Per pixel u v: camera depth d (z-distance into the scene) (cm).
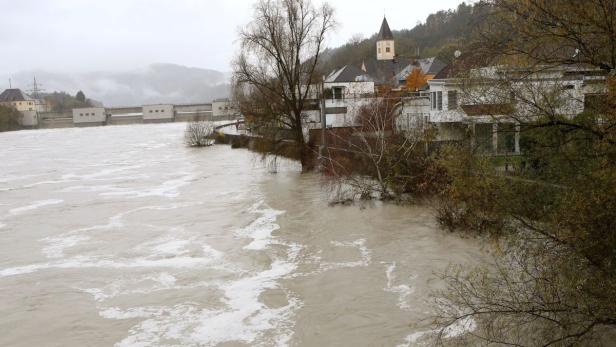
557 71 1089
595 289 866
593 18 946
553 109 1064
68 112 17875
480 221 1809
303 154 3750
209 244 2030
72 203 2997
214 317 1373
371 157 2550
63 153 6512
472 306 1038
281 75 3728
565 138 1066
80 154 6325
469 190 1205
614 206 874
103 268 1794
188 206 2772
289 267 1734
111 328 1333
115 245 2067
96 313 1424
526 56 1086
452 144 1509
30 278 1717
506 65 1132
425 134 2473
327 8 3769
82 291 1588
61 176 4216
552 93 1073
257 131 4075
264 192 3061
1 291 1606
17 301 1526
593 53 991
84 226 2411
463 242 1823
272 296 1493
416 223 2133
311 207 2567
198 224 2356
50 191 3459
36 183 3844
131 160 5422
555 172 1059
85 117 16612
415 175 2444
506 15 1082
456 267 1588
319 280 1599
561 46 1041
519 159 1172
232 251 1925
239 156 5322
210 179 3741
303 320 1333
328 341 1217
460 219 1911
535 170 1126
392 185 2492
